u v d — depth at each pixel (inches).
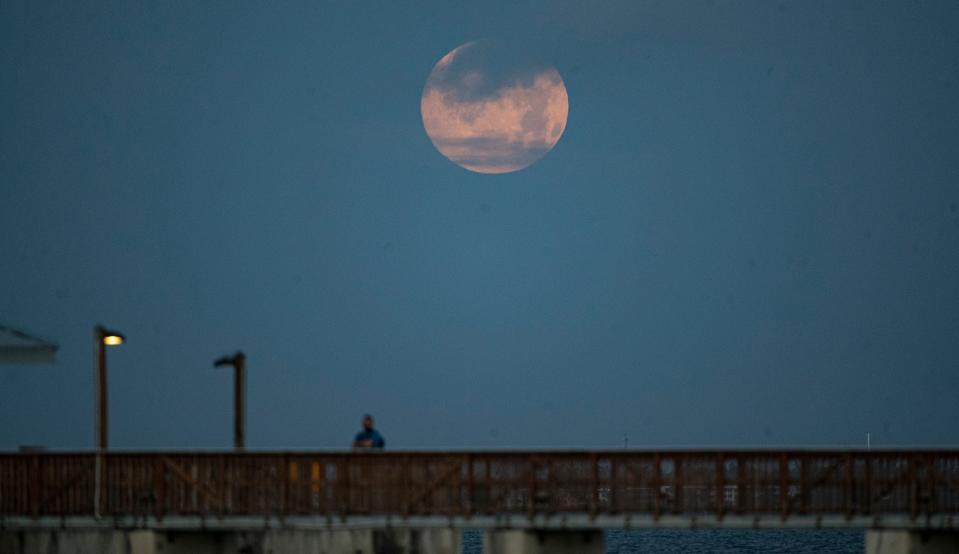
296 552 5285.4
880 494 5103.3
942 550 5201.8
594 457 5142.7
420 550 5177.2
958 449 5103.3
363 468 5231.3
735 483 5108.3
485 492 5177.2
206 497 5285.4
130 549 5305.1
